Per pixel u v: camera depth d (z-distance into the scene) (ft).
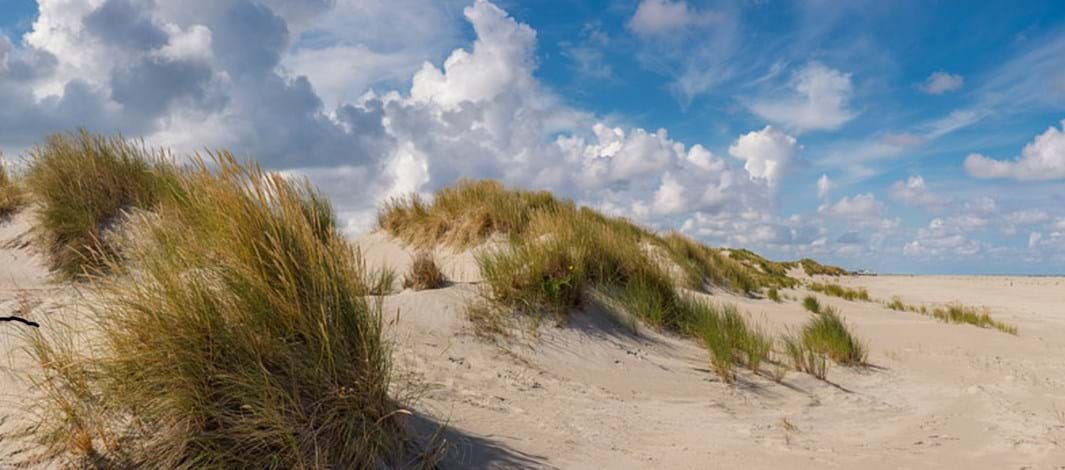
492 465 10.43
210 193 11.66
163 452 8.60
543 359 19.61
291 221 11.51
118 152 29.50
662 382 19.69
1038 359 28.27
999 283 110.01
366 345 10.45
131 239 13.35
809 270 134.41
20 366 10.45
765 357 24.58
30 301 16.16
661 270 30.40
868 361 26.71
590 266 28.19
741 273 54.85
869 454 13.44
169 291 9.76
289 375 9.80
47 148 29.58
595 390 17.48
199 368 9.22
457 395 14.11
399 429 10.43
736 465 12.00
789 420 16.65
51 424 8.82
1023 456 13.33
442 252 39.96
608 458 11.65
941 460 13.08
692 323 26.78
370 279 24.21
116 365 9.25
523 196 47.57
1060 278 137.28
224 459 8.71
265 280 10.51
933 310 51.65
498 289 23.41
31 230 26.66
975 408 18.72
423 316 20.80
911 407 19.13
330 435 9.48
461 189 46.21
